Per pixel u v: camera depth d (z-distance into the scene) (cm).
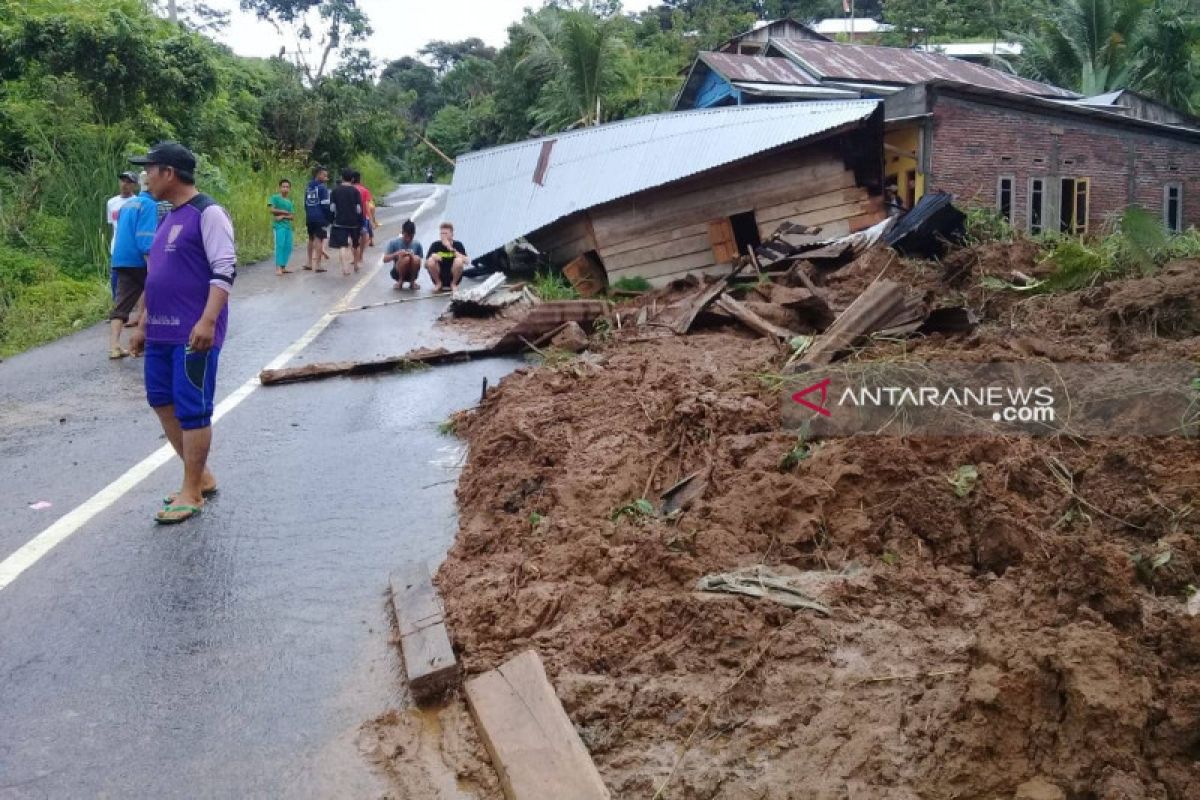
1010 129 2105
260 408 804
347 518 547
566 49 3316
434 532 521
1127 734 268
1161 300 699
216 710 358
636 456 555
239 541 519
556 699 335
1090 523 427
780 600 385
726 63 2695
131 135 1803
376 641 404
